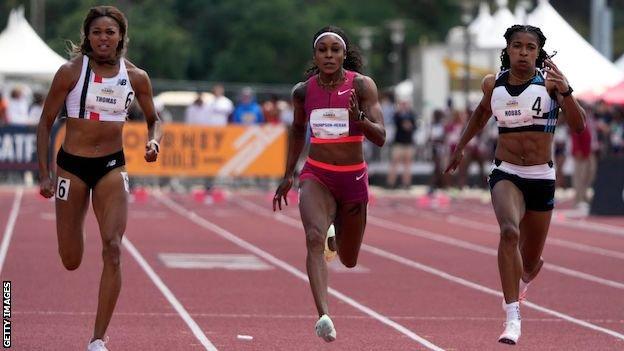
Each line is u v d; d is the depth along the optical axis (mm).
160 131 19672
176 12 119062
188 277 29859
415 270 32688
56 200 19000
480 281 30625
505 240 19422
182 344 20812
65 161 18859
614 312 25875
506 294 19375
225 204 55281
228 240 39375
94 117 18797
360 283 29797
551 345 21625
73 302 25141
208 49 119812
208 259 33844
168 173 59844
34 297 25703
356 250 20359
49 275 29406
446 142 61844
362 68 20109
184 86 79562
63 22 103000
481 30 82625
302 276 30672
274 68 118438
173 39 110188
